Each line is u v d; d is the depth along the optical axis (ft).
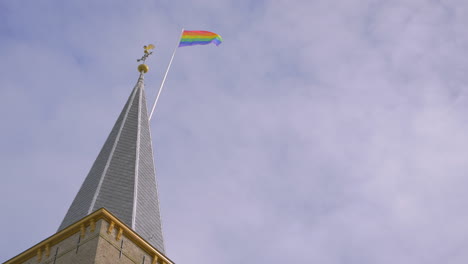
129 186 200.64
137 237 185.37
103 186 198.39
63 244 183.32
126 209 194.29
